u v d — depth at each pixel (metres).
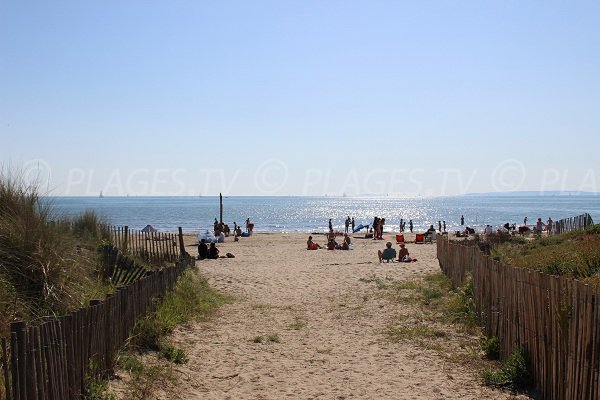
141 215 122.94
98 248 14.02
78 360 6.85
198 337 11.31
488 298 10.70
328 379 8.88
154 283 11.67
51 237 9.88
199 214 133.75
